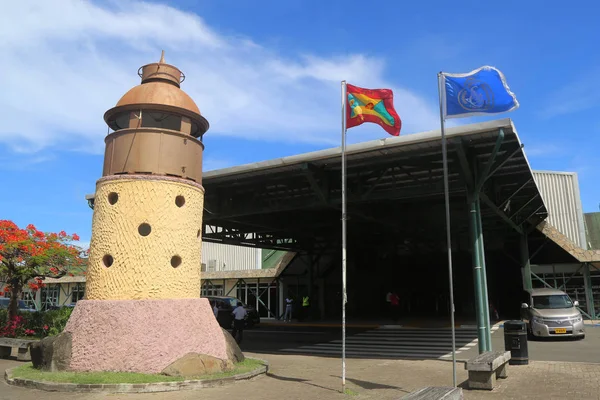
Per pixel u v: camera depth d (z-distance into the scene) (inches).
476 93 380.2
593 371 432.8
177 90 446.3
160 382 342.3
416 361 541.0
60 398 315.9
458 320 993.5
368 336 792.3
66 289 1663.4
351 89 394.6
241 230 963.3
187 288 418.9
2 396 321.4
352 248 1237.7
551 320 701.3
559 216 1152.8
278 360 553.3
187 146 438.0
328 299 1255.5
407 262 1237.7
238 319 737.0
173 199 416.8
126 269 393.7
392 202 779.4
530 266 1056.2
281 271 1289.4
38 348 394.0
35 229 660.1
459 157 495.8
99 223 410.9
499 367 398.9
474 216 525.0
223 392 343.6
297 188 703.1
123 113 436.8
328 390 360.2
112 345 373.7
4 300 1206.9
